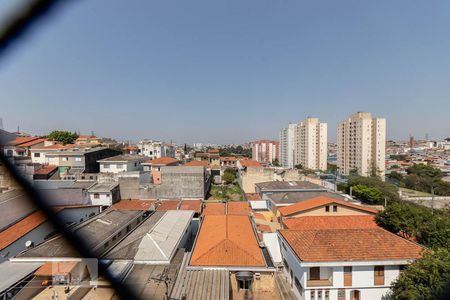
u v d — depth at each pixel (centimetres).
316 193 3603
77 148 4709
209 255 1588
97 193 3108
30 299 1323
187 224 2208
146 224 2175
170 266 1497
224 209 3092
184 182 3784
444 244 1828
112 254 1577
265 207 3581
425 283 1188
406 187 6556
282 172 5159
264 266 1518
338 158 9081
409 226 2011
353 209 2581
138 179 3644
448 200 4647
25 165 2808
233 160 8212
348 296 1435
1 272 1406
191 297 1223
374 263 1409
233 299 1460
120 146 6706
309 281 1426
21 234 1756
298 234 1728
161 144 7919
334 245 1519
